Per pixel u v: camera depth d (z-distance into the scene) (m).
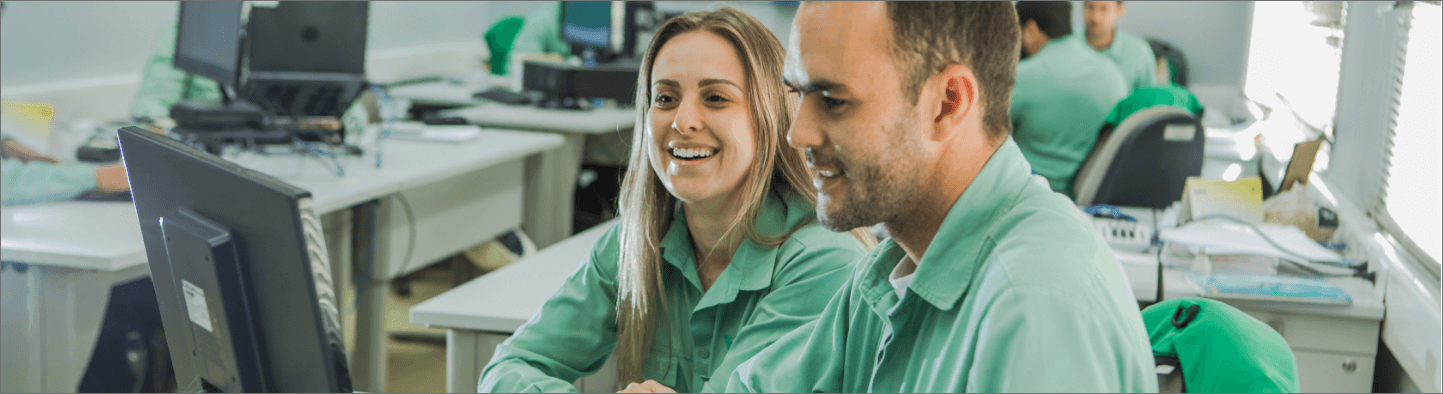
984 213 0.75
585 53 4.66
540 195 3.86
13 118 2.40
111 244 2.01
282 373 0.87
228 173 0.85
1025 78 3.09
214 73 2.73
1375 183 2.51
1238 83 4.79
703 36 1.26
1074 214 0.74
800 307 1.23
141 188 0.97
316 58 2.88
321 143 2.90
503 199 3.57
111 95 3.90
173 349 1.01
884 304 0.84
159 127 2.98
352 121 3.34
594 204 4.62
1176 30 4.82
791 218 1.30
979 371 0.65
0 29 3.46
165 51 3.51
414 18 6.11
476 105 4.27
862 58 0.73
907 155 0.76
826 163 0.78
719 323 1.33
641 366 1.38
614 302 1.41
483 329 1.80
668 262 1.36
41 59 3.67
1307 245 2.27
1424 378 1.81
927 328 0.77
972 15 0.75
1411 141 2.26
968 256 0.74
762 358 1.10
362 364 2.88
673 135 1.27
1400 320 1.97
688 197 1.27
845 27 0.74
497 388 1.32
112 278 2.04
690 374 1.36
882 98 0.74
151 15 4.24
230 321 0.86
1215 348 1.06
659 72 1.28
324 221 2.69
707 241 1.34
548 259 2.20
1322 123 3.16
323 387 0.83
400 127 3.49
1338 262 2.19
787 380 1.03
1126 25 4.86
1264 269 2.23
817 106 0.77
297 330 0.83
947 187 0.78
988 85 0.76
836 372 0.96
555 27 5.21
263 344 0.88
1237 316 1.09
